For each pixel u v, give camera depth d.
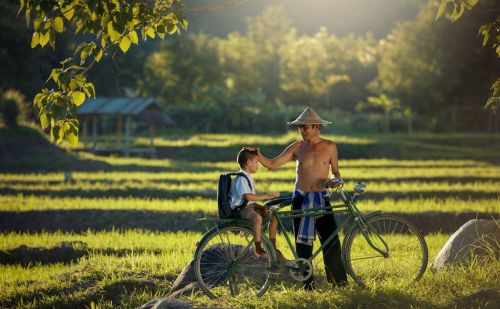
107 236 35.94
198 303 15.59
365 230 17.23
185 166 81.88
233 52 165.88
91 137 126.81
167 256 26.56
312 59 156.38
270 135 133.62
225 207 16.39
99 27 14.89
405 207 44.09
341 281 17.28
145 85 162.00
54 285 23.45
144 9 15.94
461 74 140.12
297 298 15.92
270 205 17.19
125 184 58.88
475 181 62.38
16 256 32.25
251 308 15.62
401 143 108.50
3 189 55.50
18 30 119.94
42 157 84.12
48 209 44.34
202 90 152.88
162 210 43.59
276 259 16.66
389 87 138.38
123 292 21.66
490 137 119.12
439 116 140.38
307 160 17.11
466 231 21.28
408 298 15.64
